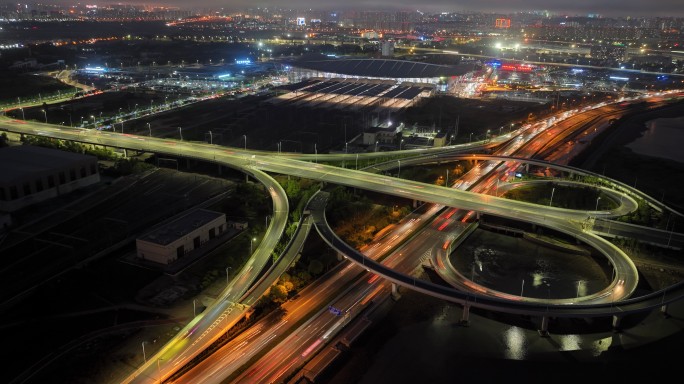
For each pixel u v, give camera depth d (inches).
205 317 4630.9
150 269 5639.8
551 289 5536.4
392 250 6200.8
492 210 6909.5
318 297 5206.7
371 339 4633.4
